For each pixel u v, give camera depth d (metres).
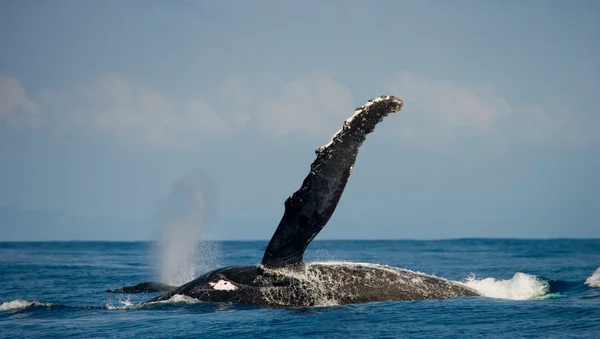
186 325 46.62
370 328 44.44
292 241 53.12
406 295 56.19
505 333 42.38
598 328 43.12
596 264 140.38
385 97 50.31
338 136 50.16
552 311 49.12
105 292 76.44
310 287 54.53
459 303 53.25
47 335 45.00
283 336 42.66
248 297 54.81
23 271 118.94
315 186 50.03
